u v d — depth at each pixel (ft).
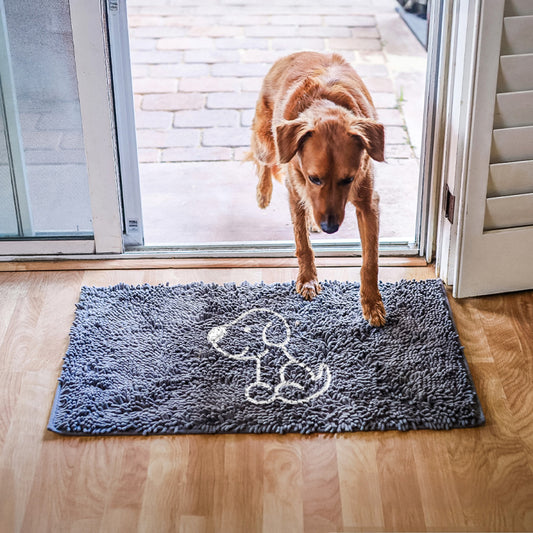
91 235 8.39
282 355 7.07
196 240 8.74
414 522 5.60
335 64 7.78
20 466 6.07
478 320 7.55
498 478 5.93
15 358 7.13
